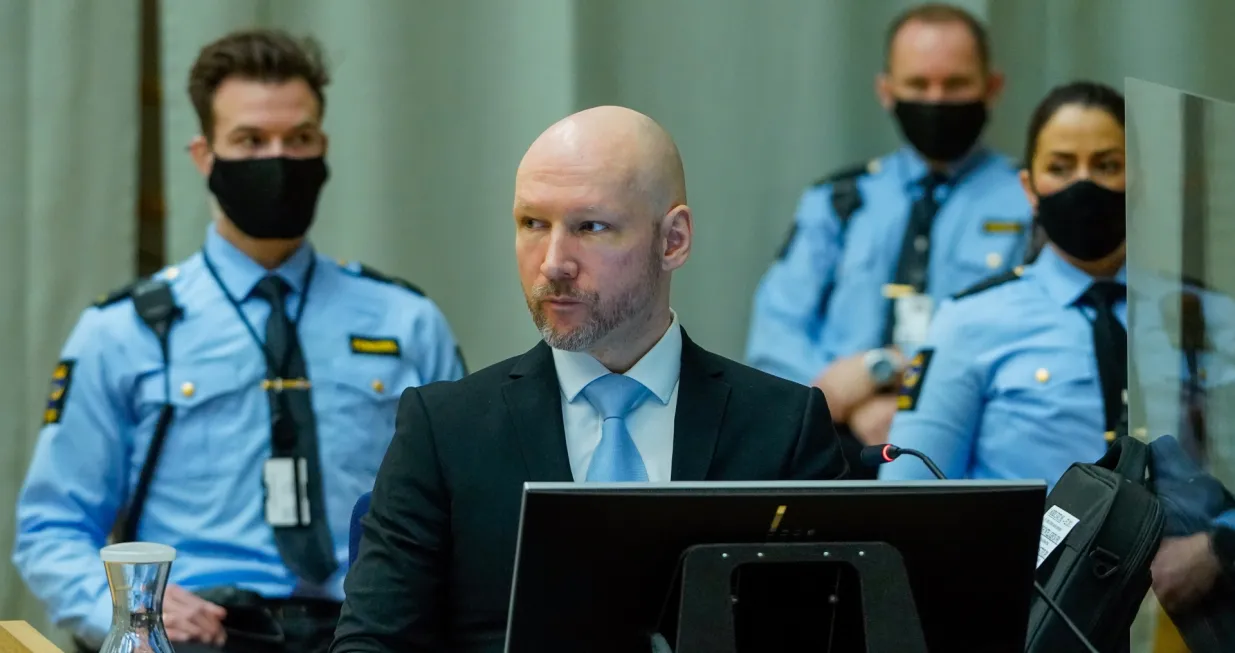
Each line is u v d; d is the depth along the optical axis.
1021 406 8.45
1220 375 5.37
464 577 5.01
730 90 11.14
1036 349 8.50
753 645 4.11
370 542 5.05
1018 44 11.05
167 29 10.02
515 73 10.80
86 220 10.02
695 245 11.12
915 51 10.23
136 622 4.39
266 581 8.01
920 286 10.16
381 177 10.66
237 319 8.45
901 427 8.61
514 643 3.94
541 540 3.84
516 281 10.80
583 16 10.99
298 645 7.82
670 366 5.27
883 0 11.12
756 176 11.15
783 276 10.43
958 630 4.17
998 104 10.99
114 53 10.06
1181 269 5.29
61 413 8.19
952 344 8.62
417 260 10.73
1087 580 5.05
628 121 5.08
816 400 5.35
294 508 8.15
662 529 3.89
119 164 10.08
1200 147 5.29
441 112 10.75
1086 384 8.41
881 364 9.70
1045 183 8.44
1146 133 5.21
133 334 8.31
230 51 8.41
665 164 5.09
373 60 10.63
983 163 10.38
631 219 4.97
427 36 10.73
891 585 3.94
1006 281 8.70
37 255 9.90
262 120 8.32
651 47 11.10
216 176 8.40
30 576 8.00
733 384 5.34
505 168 10.79
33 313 9.89
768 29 11.14
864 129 11.11
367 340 8.63
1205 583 5.29
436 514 5.04
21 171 9.92
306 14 10.52
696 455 5.15
